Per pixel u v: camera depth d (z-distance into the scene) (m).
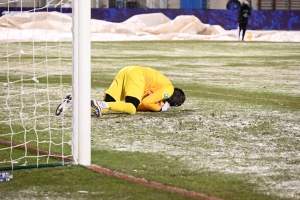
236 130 18.84
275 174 13.52
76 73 13.85
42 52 56.59
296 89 31.00
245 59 54.94
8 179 12.62
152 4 107.81
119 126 19.08
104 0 103.56
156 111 21.83
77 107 13.93
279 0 112.88
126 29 91.31
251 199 11.55
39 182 12.51
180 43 80.94
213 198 11.54
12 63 44.91
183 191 11.97
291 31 100.81
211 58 55.69
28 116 20.64
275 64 49.53
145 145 16.39
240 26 90.75
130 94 20.84
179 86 31.62
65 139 16.91
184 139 17.31
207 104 24.55
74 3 13.79
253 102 25.52
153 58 54.41
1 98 25.11
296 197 11.76
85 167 13.77
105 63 47.59
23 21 68.69
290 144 16.91
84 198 11.48
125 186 12.29
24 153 15.18
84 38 13.64
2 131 18.00
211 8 109.12
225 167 14.08
